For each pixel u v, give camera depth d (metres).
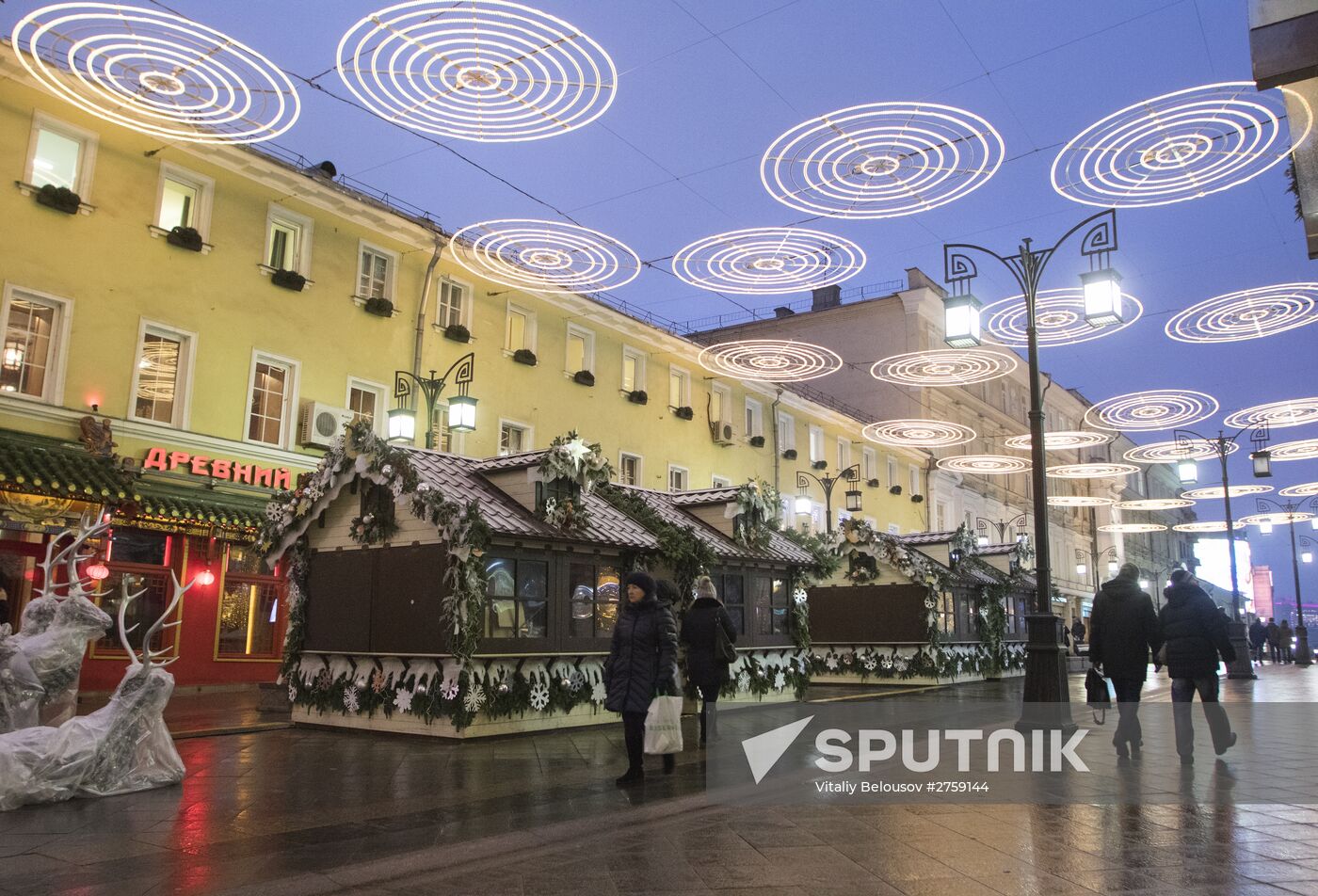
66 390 16.78
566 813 7.22
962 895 5.12
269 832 6.54
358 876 5.45
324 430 20.38
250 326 19.75
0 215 16.17
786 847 6.20
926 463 48.31
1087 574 67.69
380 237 22.59
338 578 13.09
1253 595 75.50
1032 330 13.60
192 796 7.80
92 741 7.76
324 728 12.82
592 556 13.62
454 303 24.73
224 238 19.44
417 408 22.91
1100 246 13.49
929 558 23.08
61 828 6.54
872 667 22.45
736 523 16.53
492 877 5.51
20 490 15.26
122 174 17.91
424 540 12.26
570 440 13.65
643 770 9.11
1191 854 5.96
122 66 12.60
